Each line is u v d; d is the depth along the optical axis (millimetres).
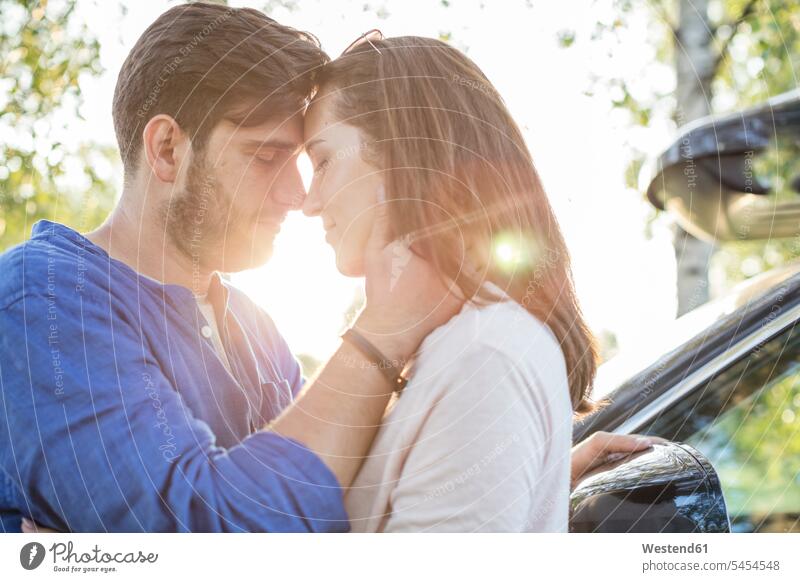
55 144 2412
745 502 917
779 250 2018
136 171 938
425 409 695
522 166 785
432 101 761
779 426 1129
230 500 737
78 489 792
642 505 830
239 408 887
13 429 808
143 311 863
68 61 2303
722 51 2314
